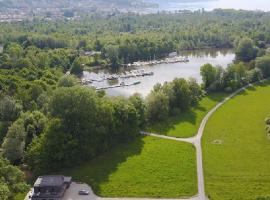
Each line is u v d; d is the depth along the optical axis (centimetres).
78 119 18500
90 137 18725
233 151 19650
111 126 19900
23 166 18125
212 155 19225
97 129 18962
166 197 15788
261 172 17600
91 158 18850
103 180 17025
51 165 17600
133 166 18225
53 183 15838
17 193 15638
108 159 18938
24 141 18625
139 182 16862
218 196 15725
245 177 17188
